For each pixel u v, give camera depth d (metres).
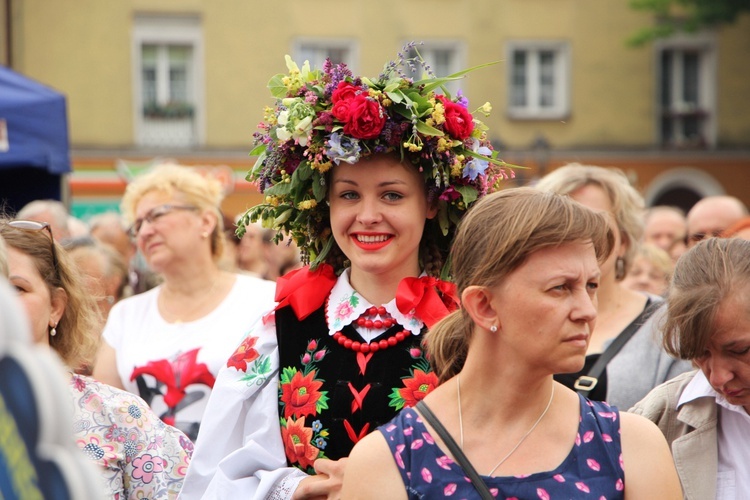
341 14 23.23
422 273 3.18
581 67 24.72
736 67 25.75
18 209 8.85
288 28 23.08
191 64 23.00
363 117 2.90
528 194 2.26
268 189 3.17
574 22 24.56
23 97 7.97
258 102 23.08
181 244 4.70
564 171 4.45
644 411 3.08
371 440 2.27
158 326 4.71
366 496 2.22
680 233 7.45
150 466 3.23
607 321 4.08
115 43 22.53
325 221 3.24
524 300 2.17
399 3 23.52
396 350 3.03
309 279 3.20
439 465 2.22
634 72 24.91
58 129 8.08
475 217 2.28
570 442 2.26
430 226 3.18
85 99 22.47
